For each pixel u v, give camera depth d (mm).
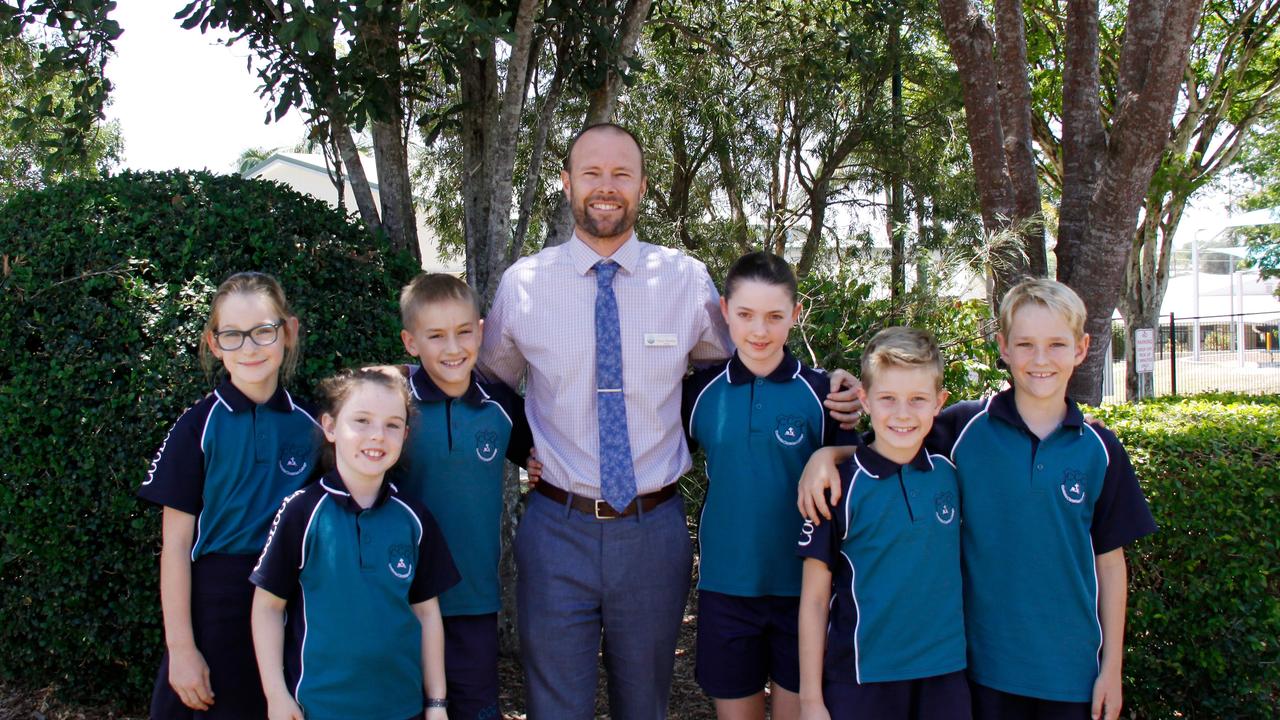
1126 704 3883
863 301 4812
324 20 3938
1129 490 2750
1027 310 2758
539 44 5156
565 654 2912
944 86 10812
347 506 2605
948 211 10625
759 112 10820
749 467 2957
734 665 2984
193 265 3682
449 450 2900
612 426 2912
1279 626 3615
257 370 2814
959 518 2783
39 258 3584
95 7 4164
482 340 3164
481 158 5047
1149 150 4820
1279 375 19203
